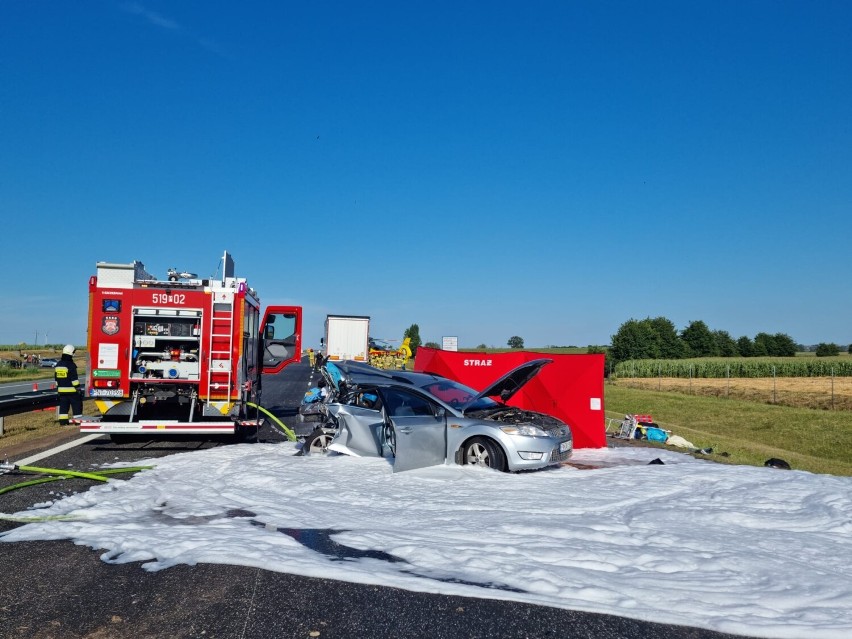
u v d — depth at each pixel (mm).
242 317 12891
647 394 43438
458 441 10359
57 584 5109
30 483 8984
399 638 4234
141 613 4566
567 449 10773
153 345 12781
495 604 4801
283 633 4273
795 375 59000
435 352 15164
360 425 11344
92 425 12031
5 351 80062
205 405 12734
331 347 37156
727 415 32219
